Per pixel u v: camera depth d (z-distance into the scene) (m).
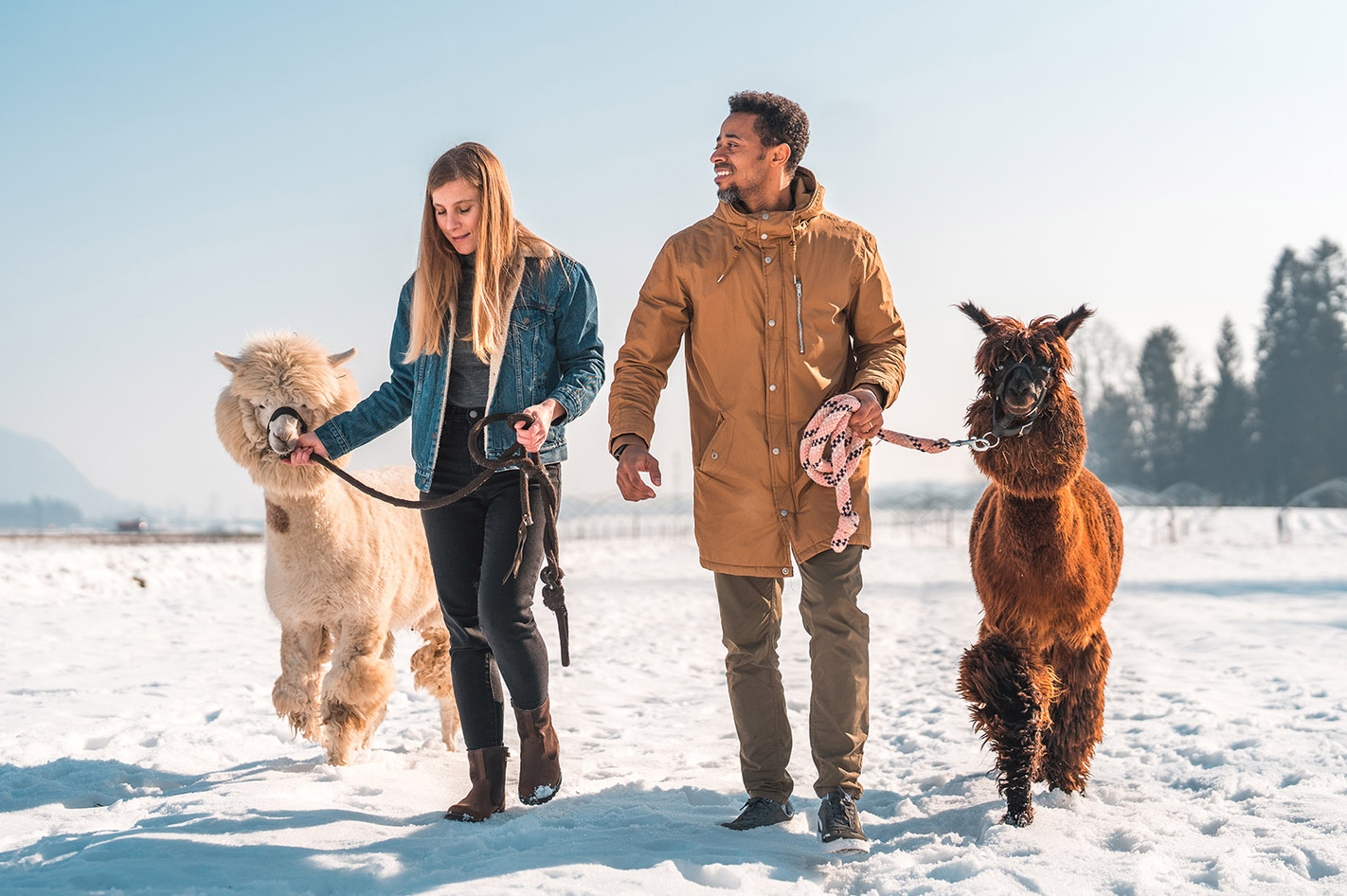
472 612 3.37
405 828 3.07
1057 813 3.27
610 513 38.53
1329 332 73.00
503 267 3.34
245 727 5.07
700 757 4.45
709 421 3.21
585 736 5.04
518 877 2.46
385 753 4.30
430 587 4.46
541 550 3.33
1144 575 16.41
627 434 3.11
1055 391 3.23
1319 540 28.55
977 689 3.32
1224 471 72.12
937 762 4.34
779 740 3.20
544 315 3.40
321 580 3.91
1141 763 4.23
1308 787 3.63
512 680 3.27
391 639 4.36
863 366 3.14
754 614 3.19
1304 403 72.06
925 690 6.43
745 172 3.12
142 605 12.10
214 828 2.98
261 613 11.54
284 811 3.19
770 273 3.11
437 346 3.32
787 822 3.14
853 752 2.96
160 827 3.01
